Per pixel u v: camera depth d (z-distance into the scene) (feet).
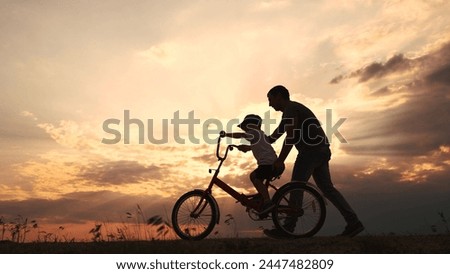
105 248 16.92
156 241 18.25
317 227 18.85
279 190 19.03
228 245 16.66
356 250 15.90
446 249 15.89
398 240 17.19
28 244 19.15
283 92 20.11
